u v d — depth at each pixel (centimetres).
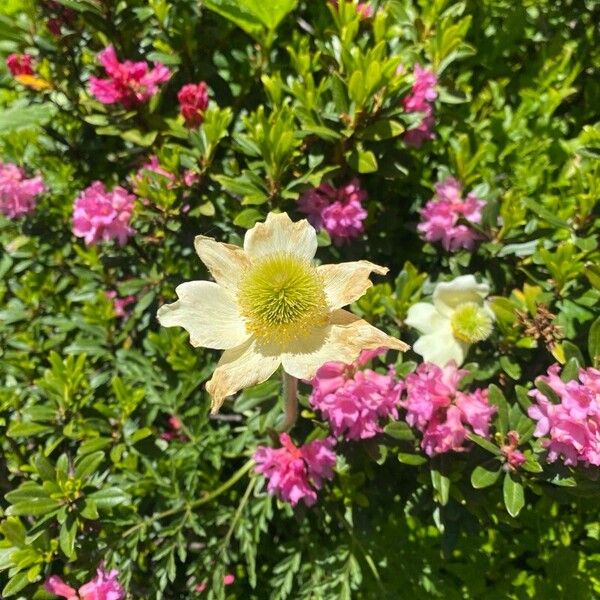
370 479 24
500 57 30
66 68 29
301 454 22
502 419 21
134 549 22
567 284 23
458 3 28
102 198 25
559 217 25
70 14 28
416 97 24
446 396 21
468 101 27
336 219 24
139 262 27
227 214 25
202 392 26
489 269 25
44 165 30
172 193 24
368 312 23
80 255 28
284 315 17
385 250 26
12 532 21
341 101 23
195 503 24
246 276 17
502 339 23
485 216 24
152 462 25
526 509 25
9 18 28
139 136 26
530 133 28
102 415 25
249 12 26
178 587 27
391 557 25
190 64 28
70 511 21
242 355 17
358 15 25
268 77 25
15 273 31
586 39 30
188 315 17
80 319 27
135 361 26
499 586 25
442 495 21
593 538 25
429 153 28
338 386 21
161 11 26
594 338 21
